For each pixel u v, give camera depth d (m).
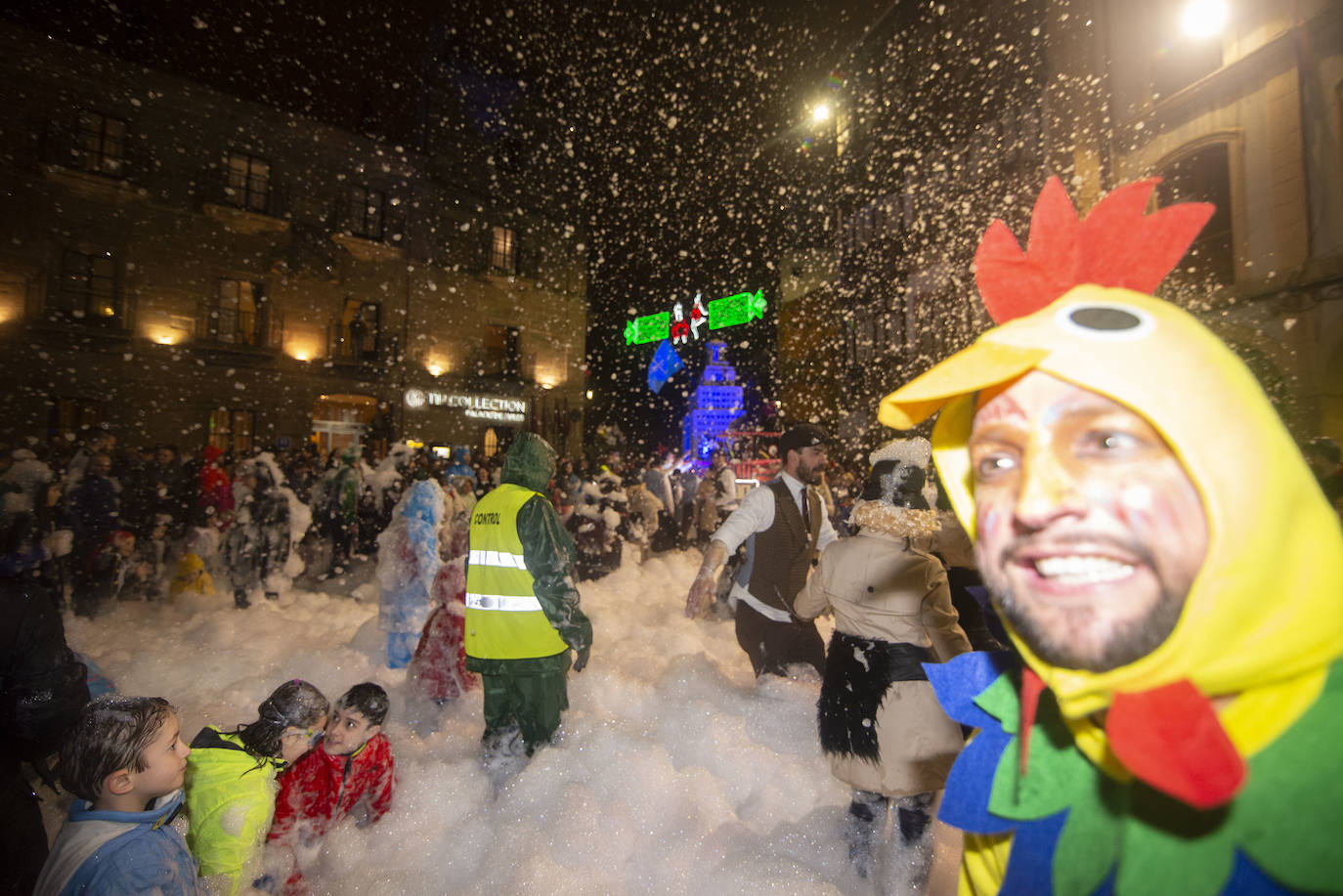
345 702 2.43
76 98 15.55
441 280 20.45
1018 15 14.15
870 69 19.06
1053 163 13.16
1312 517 0.57
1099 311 0.68
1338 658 0.58
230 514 7.88
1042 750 0.78
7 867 1.90
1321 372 8.95
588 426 31.11
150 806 1.62
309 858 2.33
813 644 3.35
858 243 19.52
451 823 2.57
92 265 15.80
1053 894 0.71
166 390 16.36
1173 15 11.03
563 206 22.73
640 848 2.39
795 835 2.46
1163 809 0.65
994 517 0.67
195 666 4.43
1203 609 0.55
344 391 18.81
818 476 3.46
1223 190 10.37
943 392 0.69
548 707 2.90
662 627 5.53
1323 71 9.09
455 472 7.22
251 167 17.78
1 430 14.54
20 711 1.87
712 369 22.00
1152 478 0.59
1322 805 0.55
